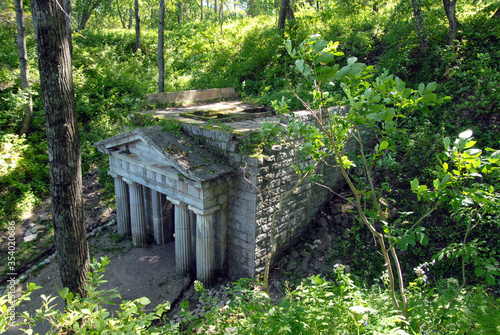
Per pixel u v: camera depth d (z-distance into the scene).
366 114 4.44
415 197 13.07
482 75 15.34
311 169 7.22
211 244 11.73
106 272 12.92
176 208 12.22
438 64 17.27
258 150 11.18
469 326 4.38
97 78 23.31
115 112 21.14
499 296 9.69
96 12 38.34
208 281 11.84
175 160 10.85
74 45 26.34
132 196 14.02
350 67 3.66
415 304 5.29
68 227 7.62
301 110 14.85
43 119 19.56
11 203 15.66
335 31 22.88
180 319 10.62
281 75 21.30
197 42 29.48
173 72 27.06
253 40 25.08
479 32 18.14
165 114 15.09
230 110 16.64
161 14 20.64
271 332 4.16
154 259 13.74
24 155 17.62
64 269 7.84
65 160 7.34
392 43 19.05
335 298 4.96
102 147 14.23
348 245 12.78
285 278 12.02
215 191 11.27
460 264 10.76
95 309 4.70
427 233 11.99
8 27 26.67
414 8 18.17
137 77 24.81
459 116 14.60
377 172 14.61
